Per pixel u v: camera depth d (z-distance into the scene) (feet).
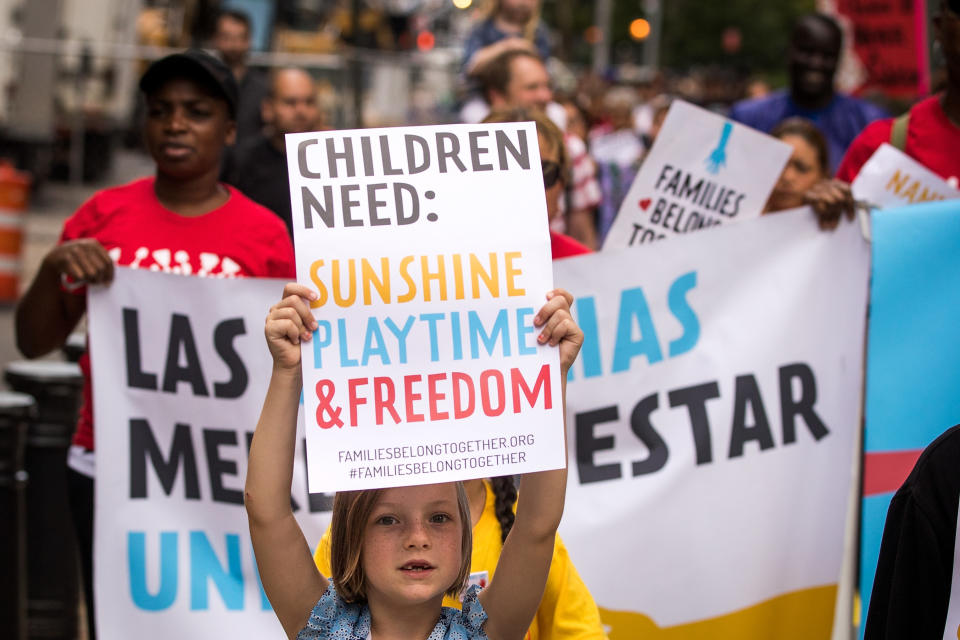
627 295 14.43
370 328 8.59
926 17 21.43
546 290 8.73
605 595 14.08
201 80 14.23
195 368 13.82
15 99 56.90
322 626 8.67
